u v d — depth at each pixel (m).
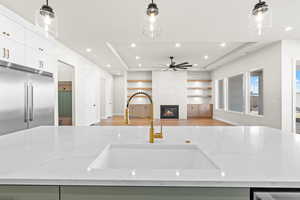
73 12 3.00
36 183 0.71
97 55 5.99
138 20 3.32
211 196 0.71
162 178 0.71
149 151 1.27
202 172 0.76
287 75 4.50
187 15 3.12
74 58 5.45
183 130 1.85
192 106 10.03
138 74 10.41
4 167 0.82
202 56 6.95
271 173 0.75
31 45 3.44
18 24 3.09
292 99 4.52
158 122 7.95
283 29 3.80
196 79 10.16
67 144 1.25
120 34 4.02
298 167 0.81
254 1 2.66
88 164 0.86
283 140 1.38
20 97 3.01
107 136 1.53
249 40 4.50
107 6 2.81
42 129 1.91
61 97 6.34
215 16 3.16
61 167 0.82
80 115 5.89
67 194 0.72
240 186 0.69
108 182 0.71
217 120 8.77
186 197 0.71
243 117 6.37
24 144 1.24
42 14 1.69
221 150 1.10
